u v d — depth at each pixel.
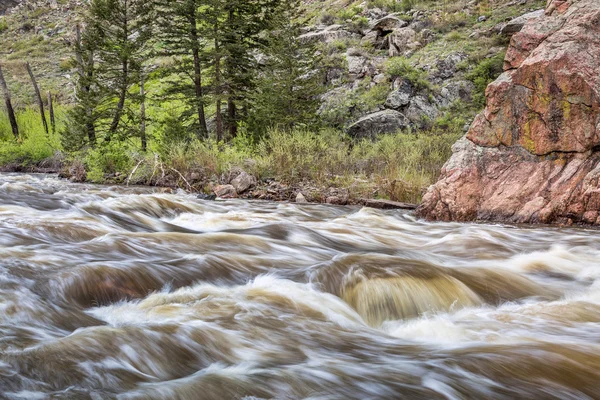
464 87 25.20
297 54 23.39
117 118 26.17
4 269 5.59
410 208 14.34
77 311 5.07
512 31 26.67
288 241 8.91
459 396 3.62
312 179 17.86
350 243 9.50
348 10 37.34
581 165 11.80
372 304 5.79
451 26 29.91
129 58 25.58
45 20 58.94
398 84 25.70
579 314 5.80
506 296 6.45
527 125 12.39
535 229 10.90
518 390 3.73
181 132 23.95
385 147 20.44
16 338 4.18
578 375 4.00
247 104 24.02
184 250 7.47
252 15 25.61
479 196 12.62
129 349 4.09
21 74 48.78
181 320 4.92
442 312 5.87
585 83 11.63
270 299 5.70
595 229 10.93
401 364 4.16
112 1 25.23
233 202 15.03
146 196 12.68
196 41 23.95
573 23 12.55
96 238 7.44
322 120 25.12
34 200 11.88
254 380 3.77
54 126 33.91
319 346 4.58
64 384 3.52
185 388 3.58
